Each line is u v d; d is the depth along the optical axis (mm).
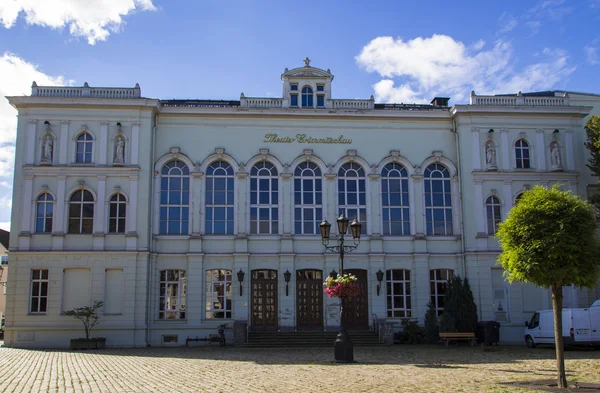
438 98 42719
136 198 34656
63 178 34562
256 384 16891
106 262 33844
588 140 36375
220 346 32781
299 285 35719
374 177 36938
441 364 22453
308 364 22562
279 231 36000
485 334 32688
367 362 23312
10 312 33156
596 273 17297
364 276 36094
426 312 34594
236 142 36688
